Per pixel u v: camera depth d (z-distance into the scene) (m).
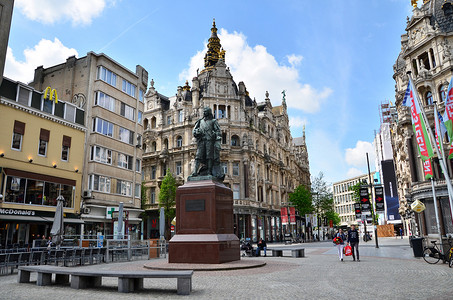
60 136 31.78
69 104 33.38
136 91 42.31
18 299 8.63
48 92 31.12
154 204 56.19
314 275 12.39
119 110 39.16
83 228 32.81
